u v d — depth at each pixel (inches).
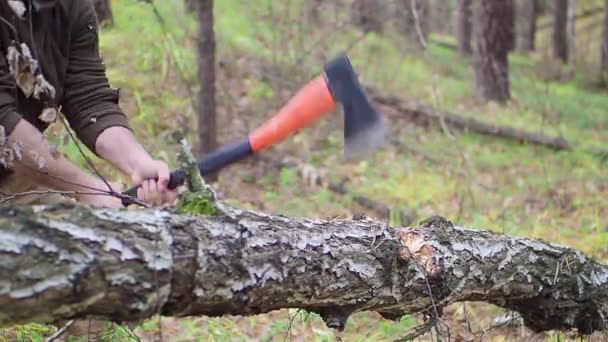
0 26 88.5
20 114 92.6
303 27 340.5
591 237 216.8
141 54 259.3
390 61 469.4
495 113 443.2
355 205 251.9
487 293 105.6
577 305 116.3
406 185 275.0
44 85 79.8
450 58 609.3
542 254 111.7
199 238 75.9
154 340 132.8
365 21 406.0
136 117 248.2
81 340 113.3
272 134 95.2
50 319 69.8
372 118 95.0
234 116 297.7
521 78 626.8
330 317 91.2
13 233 66.8
